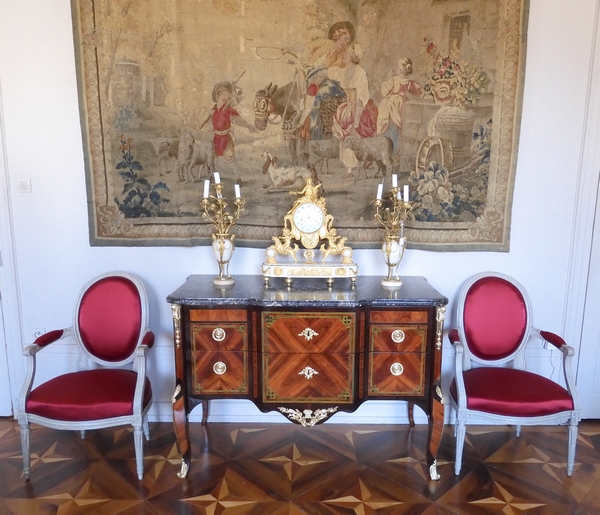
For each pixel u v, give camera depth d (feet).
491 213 8.46
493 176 8.34
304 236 8.00
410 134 8.29
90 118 8.25
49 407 6.94
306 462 7.85
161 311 8.99
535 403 7.08
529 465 7.79
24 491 7.08
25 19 8.13
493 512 6.68
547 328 9.02
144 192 8.53
